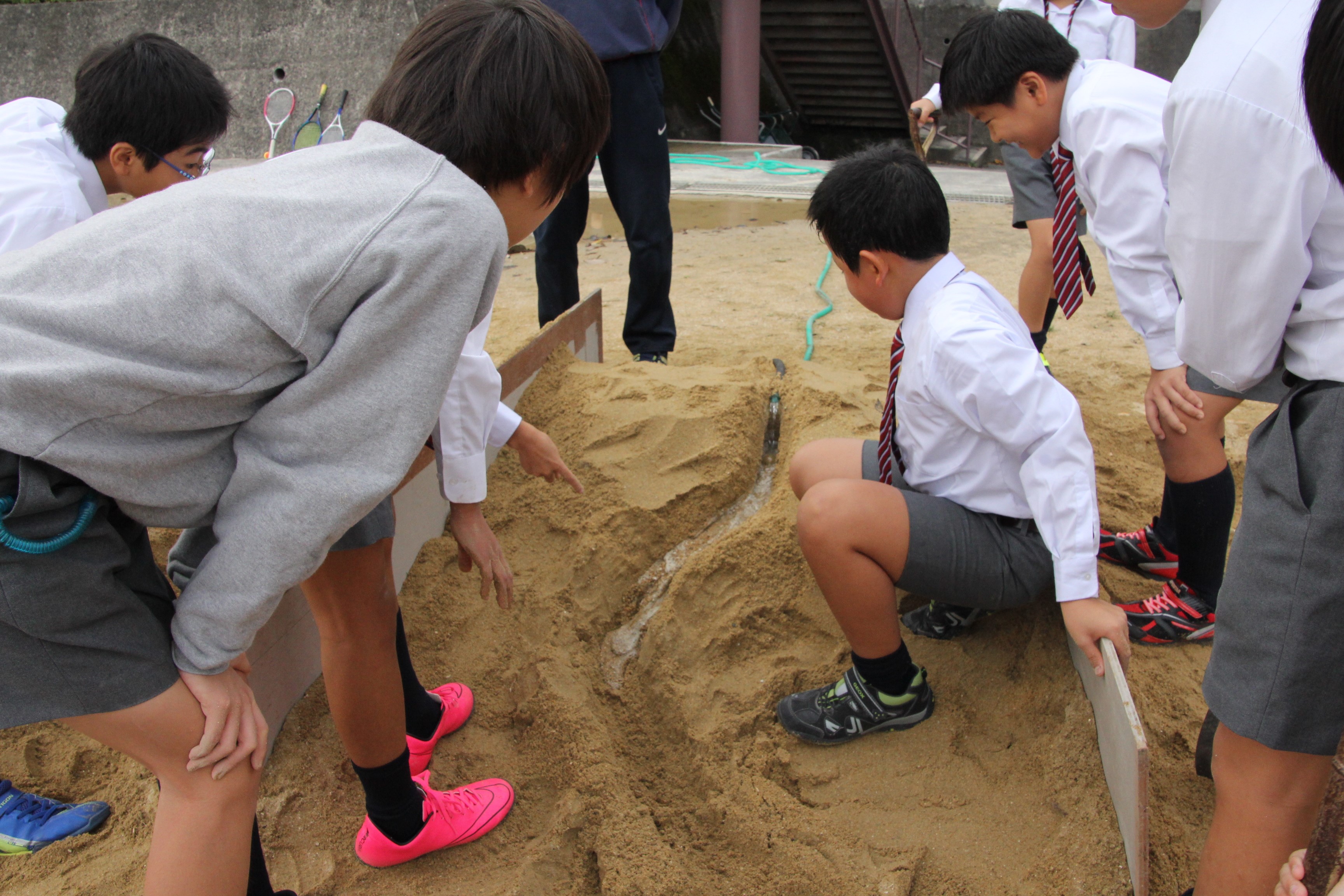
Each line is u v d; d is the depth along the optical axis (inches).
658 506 100.9
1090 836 64.2
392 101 48.3
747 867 67.2
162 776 46.0
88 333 40.1
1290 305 50.1
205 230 41.4
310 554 42.8
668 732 81.0
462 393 59.4
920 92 505.0
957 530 71.2
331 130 345.1
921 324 72.5
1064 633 77.5
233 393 41.6
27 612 40.1
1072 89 86.9
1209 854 56.4
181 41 384.2
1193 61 50.3
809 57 513.7
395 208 42.2
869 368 143.3
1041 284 133.5
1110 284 194.1
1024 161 130.5
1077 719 70.9
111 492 41.4
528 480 103.7
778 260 223.9
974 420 69.1
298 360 42.7
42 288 41.6
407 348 42.5
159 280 40.6
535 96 46.6
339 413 41.9
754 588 91.1
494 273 45.6
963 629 84.2
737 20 436.1
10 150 74.2
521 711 80.8
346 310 41.8
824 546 69.8
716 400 112.9
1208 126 48.3
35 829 69.9
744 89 448.5
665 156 133.7
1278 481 50.3
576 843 70.2
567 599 92.3
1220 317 52.6
